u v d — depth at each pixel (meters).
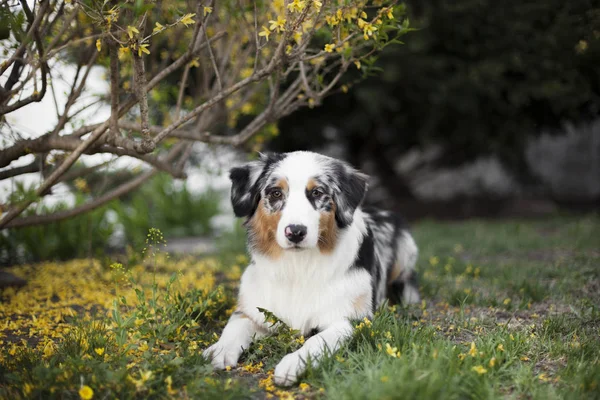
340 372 2.72
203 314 3.77
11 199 3.59
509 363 2.72
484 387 2.41
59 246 6.85
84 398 2.30
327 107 10.02
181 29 4.73
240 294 3.52
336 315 3.31
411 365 2.52
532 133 10.18
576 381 2.52
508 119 9.73
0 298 4.58
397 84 8.94
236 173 3.51
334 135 11.91
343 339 3.03
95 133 3.48
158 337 3.09
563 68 7.54
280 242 3.03
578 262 5.64
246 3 4.46
